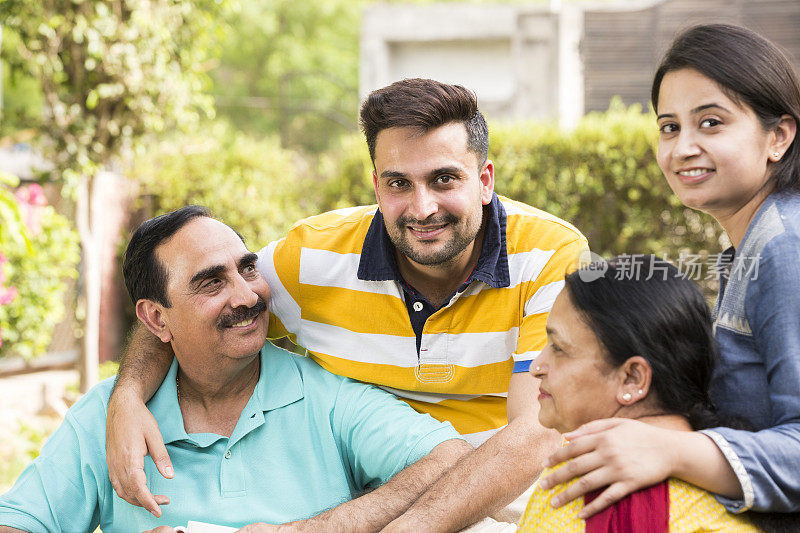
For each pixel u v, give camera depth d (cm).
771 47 168
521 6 1266
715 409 159
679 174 172
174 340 224
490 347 233
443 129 210
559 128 670
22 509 218
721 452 142
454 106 210
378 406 231
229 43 2147
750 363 162
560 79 1227
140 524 221
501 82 1375
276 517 222
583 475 145
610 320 149
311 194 746
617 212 654
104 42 550
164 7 572
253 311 221
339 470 231
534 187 661
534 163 661
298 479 230
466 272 232
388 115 211
